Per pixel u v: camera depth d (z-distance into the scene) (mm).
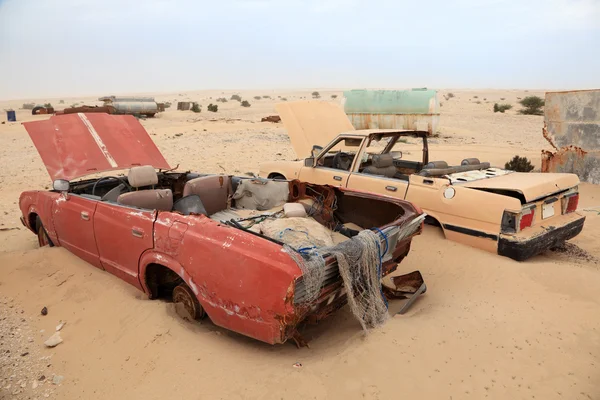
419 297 4945
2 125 29781
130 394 3273
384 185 6984
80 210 5215
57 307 4609
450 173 6949
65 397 3303
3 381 3486
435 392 3199
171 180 6637
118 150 6199
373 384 3256
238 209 5992
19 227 7949
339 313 4605
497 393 3211
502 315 4387
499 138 23734
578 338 3951
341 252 3645
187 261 3898
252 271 3420
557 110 11844
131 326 4090
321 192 5590
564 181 6297
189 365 3531
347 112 20141
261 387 3240
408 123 19109
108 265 4980
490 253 5902
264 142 20297
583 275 5297
